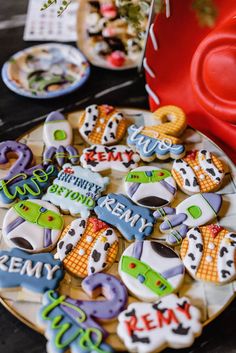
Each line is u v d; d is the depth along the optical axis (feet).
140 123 2.59
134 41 3.06
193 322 1.86
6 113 2.88
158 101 2.71
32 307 1.94
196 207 2.22
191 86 2.58
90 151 2.44
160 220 2.22
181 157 2.41
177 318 1.87
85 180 2.33
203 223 2.18
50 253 2.09
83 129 2.51
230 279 1.99
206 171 2.35
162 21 2.39
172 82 2.65
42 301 1.94
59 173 2.37
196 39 2.45
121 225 2.16
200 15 2.35
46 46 3.13
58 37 3.26
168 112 2.56
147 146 2.43
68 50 3.11
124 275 1.99
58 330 1.85
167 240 2.13
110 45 3.09
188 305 1.91
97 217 2.22
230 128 2.54
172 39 2.47
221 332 2.03
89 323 1.87
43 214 2.20
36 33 3.28
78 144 2.52
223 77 2.34
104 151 2.44
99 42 3.10
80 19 3.14
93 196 2.27
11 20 3.37
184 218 2.19
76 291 2.00
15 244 2.10
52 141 2.47
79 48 3.10
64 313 1.89
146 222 2.17
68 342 1.82
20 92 2.88
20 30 3.31
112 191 2.34
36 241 2.11
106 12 3.10
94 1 3.12
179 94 2.65
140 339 1.82
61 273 2.00
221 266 2.01
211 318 1.92
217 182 2.31
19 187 2.29
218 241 2.09
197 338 2.01
